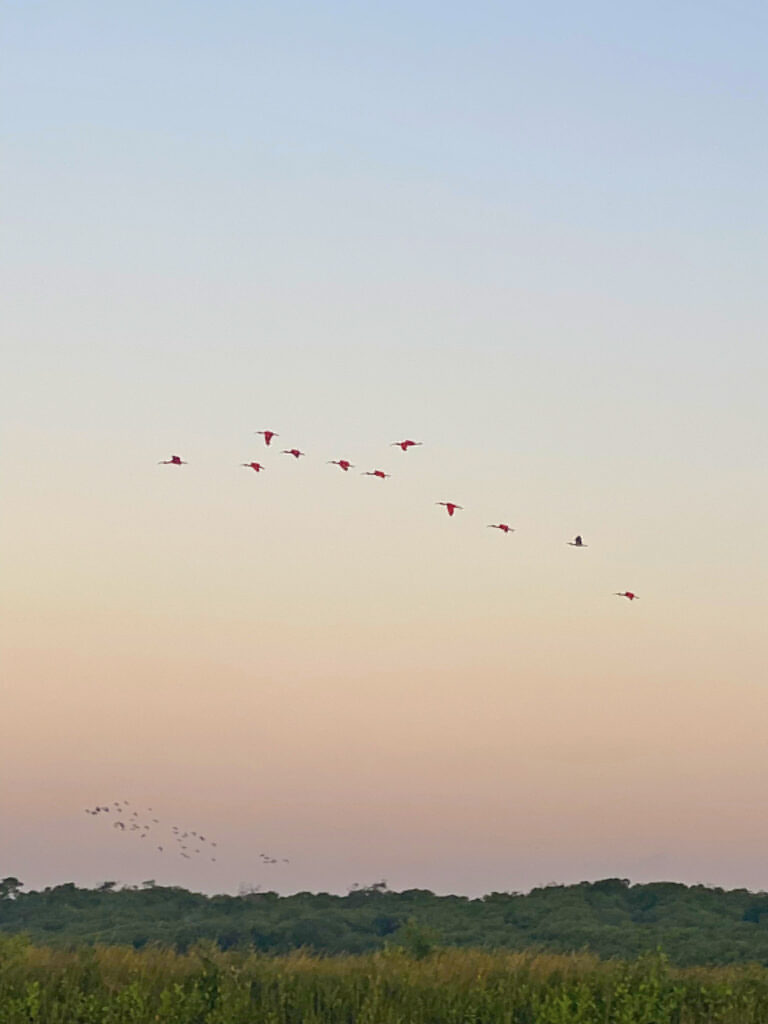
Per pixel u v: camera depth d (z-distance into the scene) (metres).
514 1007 36.69
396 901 76.56
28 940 42.78
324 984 37.84
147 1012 35.31
